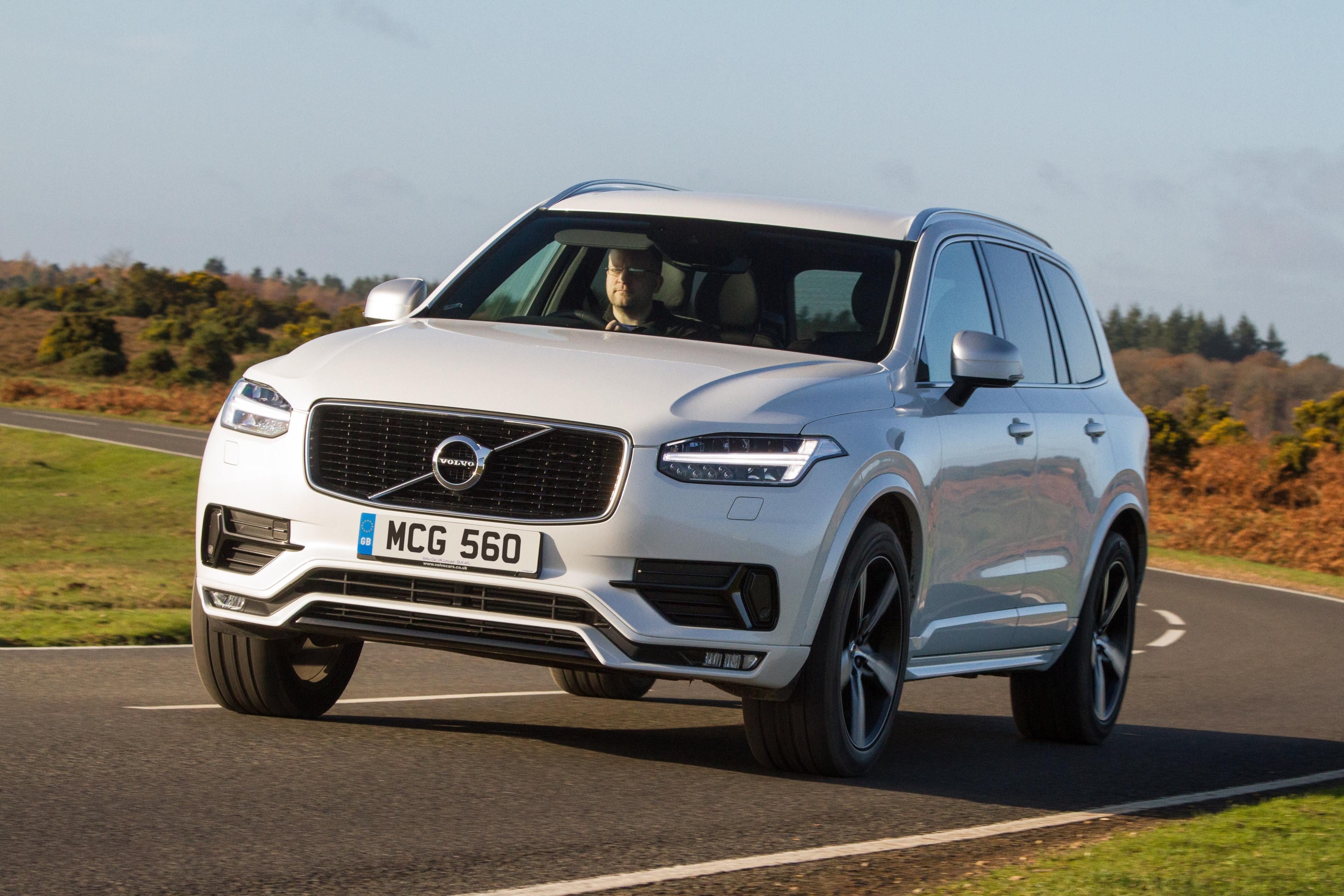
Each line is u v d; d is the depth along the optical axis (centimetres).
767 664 1041
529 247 1341
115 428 11231
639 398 1040
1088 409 1523
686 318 1234
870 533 1101
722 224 1316
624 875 800
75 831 831
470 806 955
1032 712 1552
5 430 9894
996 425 1296
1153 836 973
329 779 1007
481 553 1021
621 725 1430
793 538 1033
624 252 1282
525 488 1026
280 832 855
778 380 1096
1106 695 1598
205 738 1128
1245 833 990
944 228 1342
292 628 1086
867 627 1134
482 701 1547
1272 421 18600
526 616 1023
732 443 1032
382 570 1036
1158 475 10131
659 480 1014
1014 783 1238
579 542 1012
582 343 1152
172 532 6238
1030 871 848
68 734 1121
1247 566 6662
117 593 3023
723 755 1238
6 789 926
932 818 1030
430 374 1068
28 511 6712
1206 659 2767
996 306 1389
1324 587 5797
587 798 1003
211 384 18312
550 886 767
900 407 1161
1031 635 1425
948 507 1213
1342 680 2483
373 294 1329
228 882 746
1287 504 9181
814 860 866
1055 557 1432
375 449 1053
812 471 1047
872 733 1161
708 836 911
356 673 1783
